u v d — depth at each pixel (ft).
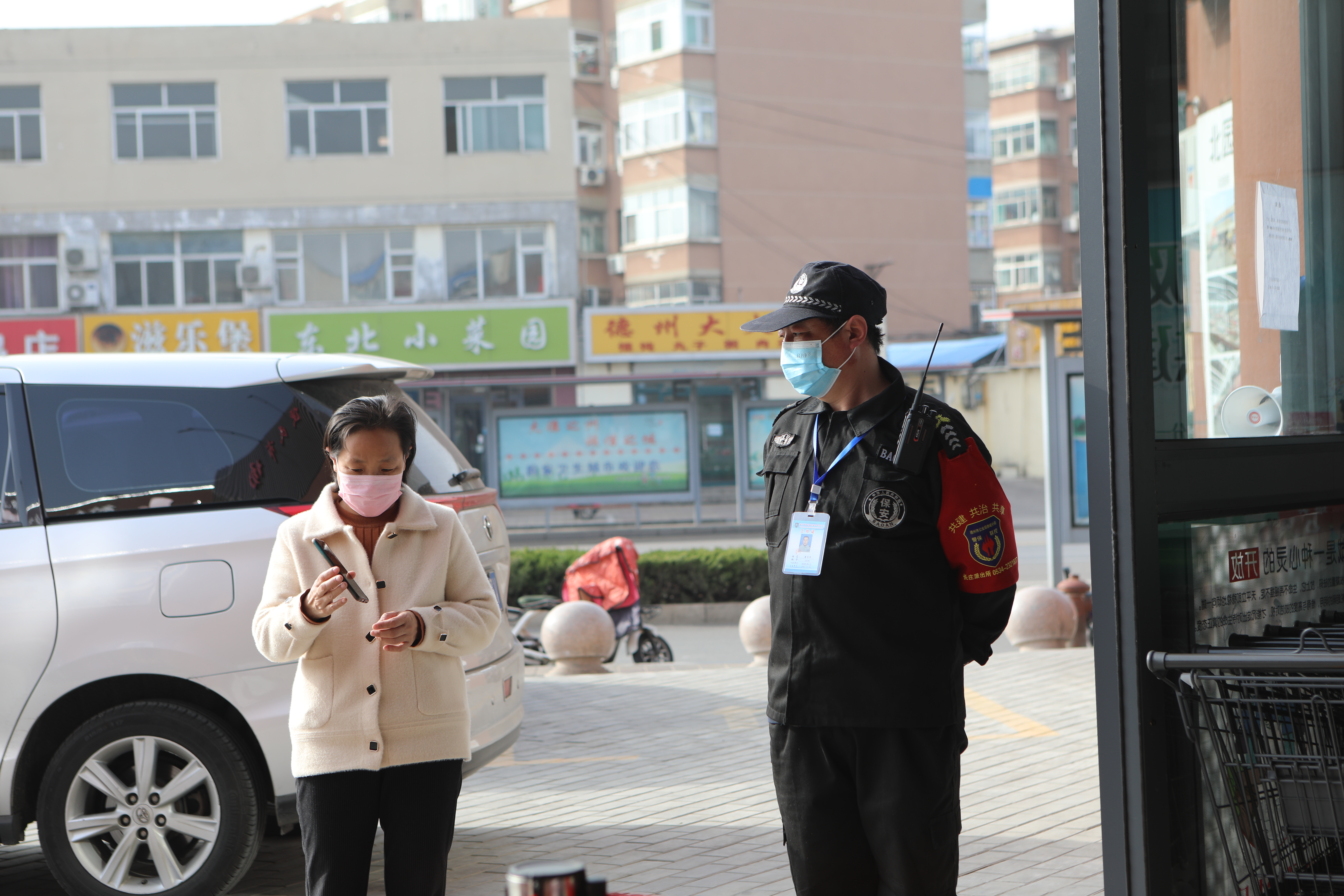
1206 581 10.73
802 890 9.50
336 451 9.87
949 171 130.31
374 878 15.99
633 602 35.24
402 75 91.35
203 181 90.07
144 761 14.26
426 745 9.89
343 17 160.15
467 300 92.02
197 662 14.35
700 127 123.13
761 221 124.77
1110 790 10.04
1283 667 9.07
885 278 128.36
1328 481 11.96
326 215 91.04
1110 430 10.02
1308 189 12.46
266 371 15.35
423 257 92.02
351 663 9.83
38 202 88.94
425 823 9.87
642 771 21.43
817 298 9.30
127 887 14.29
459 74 91.61
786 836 9.52
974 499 9.06
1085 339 10.15
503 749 16.25
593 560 35.50
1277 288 12.01
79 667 14.25
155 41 89.51
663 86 123.54
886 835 9.04
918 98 128.88
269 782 14.60
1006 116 189.78
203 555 14.55
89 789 14.44
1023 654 32.07
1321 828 9.36
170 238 90.07
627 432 68.23
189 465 14.88
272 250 90.79
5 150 88.99
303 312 89.45
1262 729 9.56
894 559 9.05
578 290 93.61
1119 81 9.97
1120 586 9.95
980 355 104.99
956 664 9.25
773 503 9.71
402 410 10.05
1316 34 12.54
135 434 14.93
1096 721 20.93
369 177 91.35
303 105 90.99
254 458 14.94
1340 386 12.75
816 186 126.11
